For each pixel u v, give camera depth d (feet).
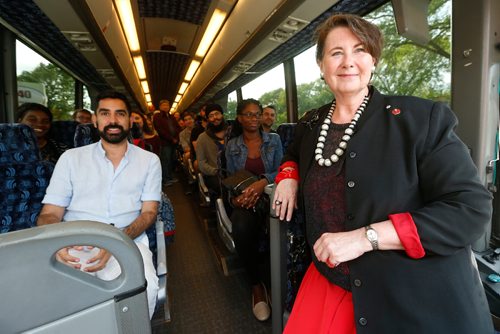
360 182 2.52
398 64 8.50
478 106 5.25
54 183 4.84
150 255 4.56
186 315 6.05
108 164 5.08
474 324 2.19
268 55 13.93
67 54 14.17
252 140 7.55
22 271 1.60
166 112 19.58
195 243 9.73
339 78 2.82
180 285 7.17
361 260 2.44
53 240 1.62
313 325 2.98
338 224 2.80
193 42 16.22
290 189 3.59
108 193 5.02
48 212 4.75
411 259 2.23
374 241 2.19
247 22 11.08
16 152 4.57
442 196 2.20
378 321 2.37
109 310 1.90
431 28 7.14
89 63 15.46
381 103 2.77
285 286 4.13
